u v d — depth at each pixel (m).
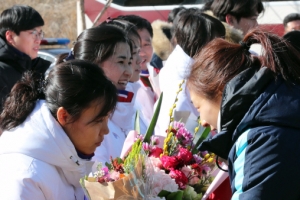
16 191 1.91
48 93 2.04
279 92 1.70
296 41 2.01
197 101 1.91
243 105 1.71
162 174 2.03
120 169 1.99
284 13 8.00
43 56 6.77
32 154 1.99
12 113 2.07
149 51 3.96
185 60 2.90
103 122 2.10
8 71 4.05
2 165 1.98
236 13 4.05
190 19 3.17
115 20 3.44
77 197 2.14
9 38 4.18
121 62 2.76
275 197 1.61
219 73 1.81
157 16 8.70
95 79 2.03
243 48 1.86
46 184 1.97
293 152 1.64
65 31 12.69
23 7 4.29
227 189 2.24
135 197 1.91
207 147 1.79
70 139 2.05
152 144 2.26
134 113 2.99
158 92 3.48
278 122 1.67
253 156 1.65
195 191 2.15
